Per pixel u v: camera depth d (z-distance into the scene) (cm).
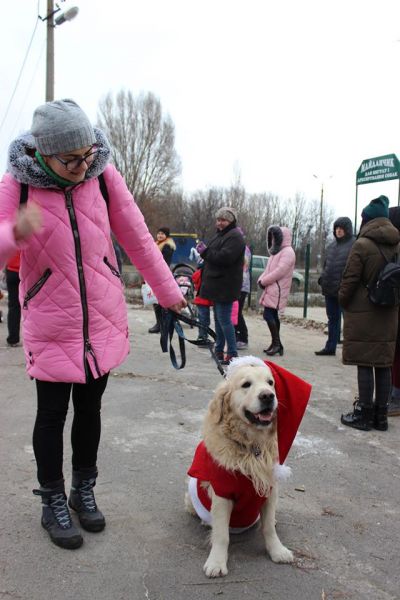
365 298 488
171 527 321
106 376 310
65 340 287
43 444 298
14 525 315
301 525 330
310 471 407
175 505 347
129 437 460
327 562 292
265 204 6519
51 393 293
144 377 661
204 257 714
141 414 521
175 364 373
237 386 284
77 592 259
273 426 290
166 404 554
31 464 398
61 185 278
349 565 289
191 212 5800
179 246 3120
